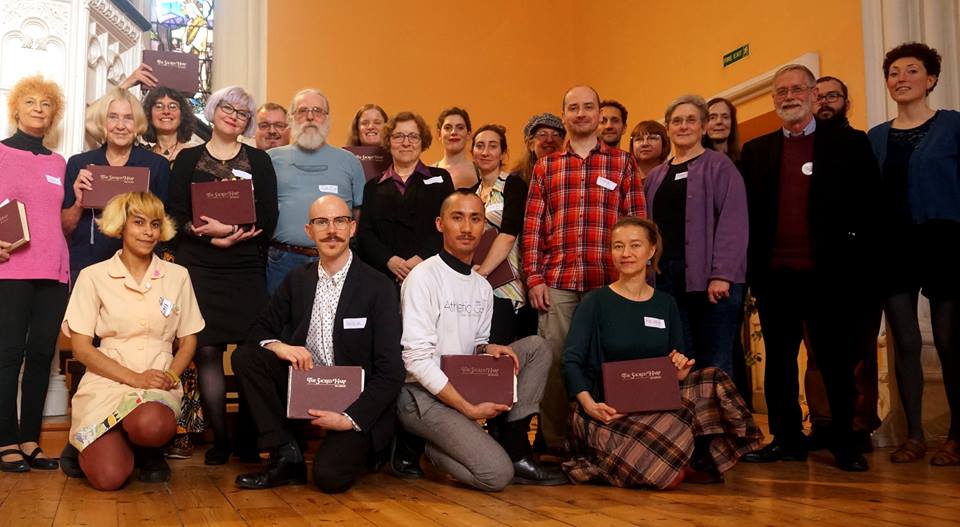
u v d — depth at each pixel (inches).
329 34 288.4
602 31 310.8
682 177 142.6
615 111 183.5
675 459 112.3
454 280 122.9
